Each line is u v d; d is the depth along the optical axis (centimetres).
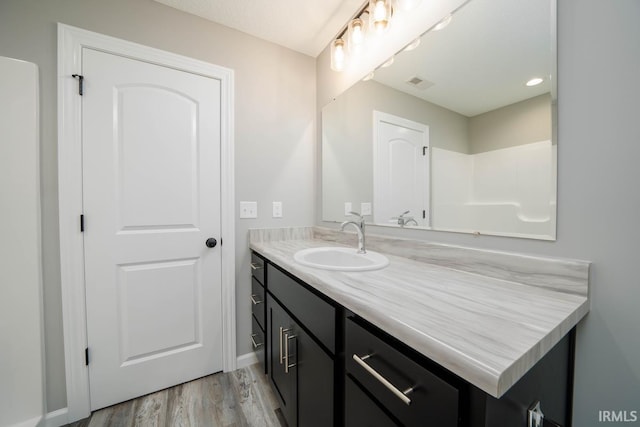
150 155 142
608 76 64
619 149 63
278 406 133
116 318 134
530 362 43
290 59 187
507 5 85
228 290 164
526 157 80
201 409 131
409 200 122
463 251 95
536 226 78
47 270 120
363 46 149
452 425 44
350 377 71
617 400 64
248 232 173
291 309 107
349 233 157
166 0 141
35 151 115
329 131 182
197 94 154
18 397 112
